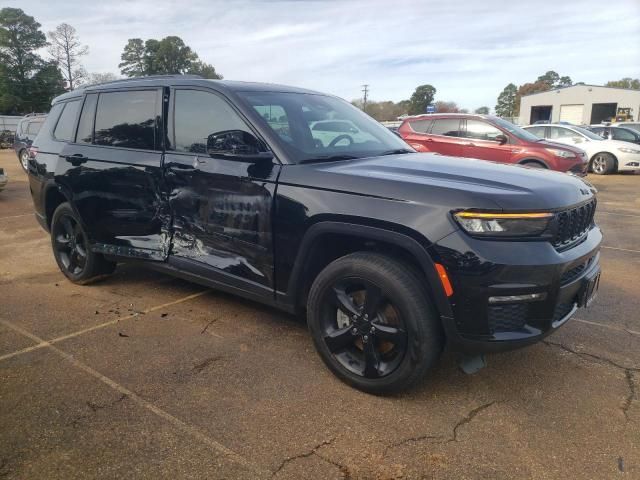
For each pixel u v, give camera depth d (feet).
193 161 11.89
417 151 13.35
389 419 9.04
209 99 12.00
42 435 8.54
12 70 198.29
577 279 9.36
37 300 14.75
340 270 9.70
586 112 164.25
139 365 10.89
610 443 8.43
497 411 9.31
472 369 9.57
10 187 40.98
